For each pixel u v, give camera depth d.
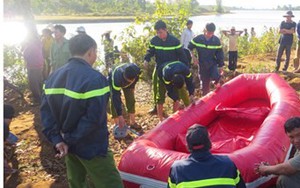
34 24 8.78
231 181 3.02
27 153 6.19
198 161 3.06
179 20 11.42
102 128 3.38
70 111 3.22
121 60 11.34
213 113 6.32
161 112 7.02
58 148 3.31
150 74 10.90
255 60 14.26
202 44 7.60
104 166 3.49
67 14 50.12
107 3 54.94
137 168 4.31
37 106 8.81
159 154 4.34
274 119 5.20
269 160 4.26
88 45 3.32
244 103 7.37
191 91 6.27
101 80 3.23
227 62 13.50
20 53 10.80
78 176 3.73
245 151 4.26
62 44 7.36
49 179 5.32
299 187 3.81
